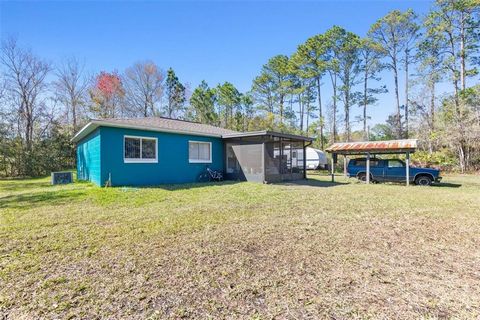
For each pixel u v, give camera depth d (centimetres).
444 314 223
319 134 3041
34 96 2269
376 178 1403
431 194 928
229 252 361
